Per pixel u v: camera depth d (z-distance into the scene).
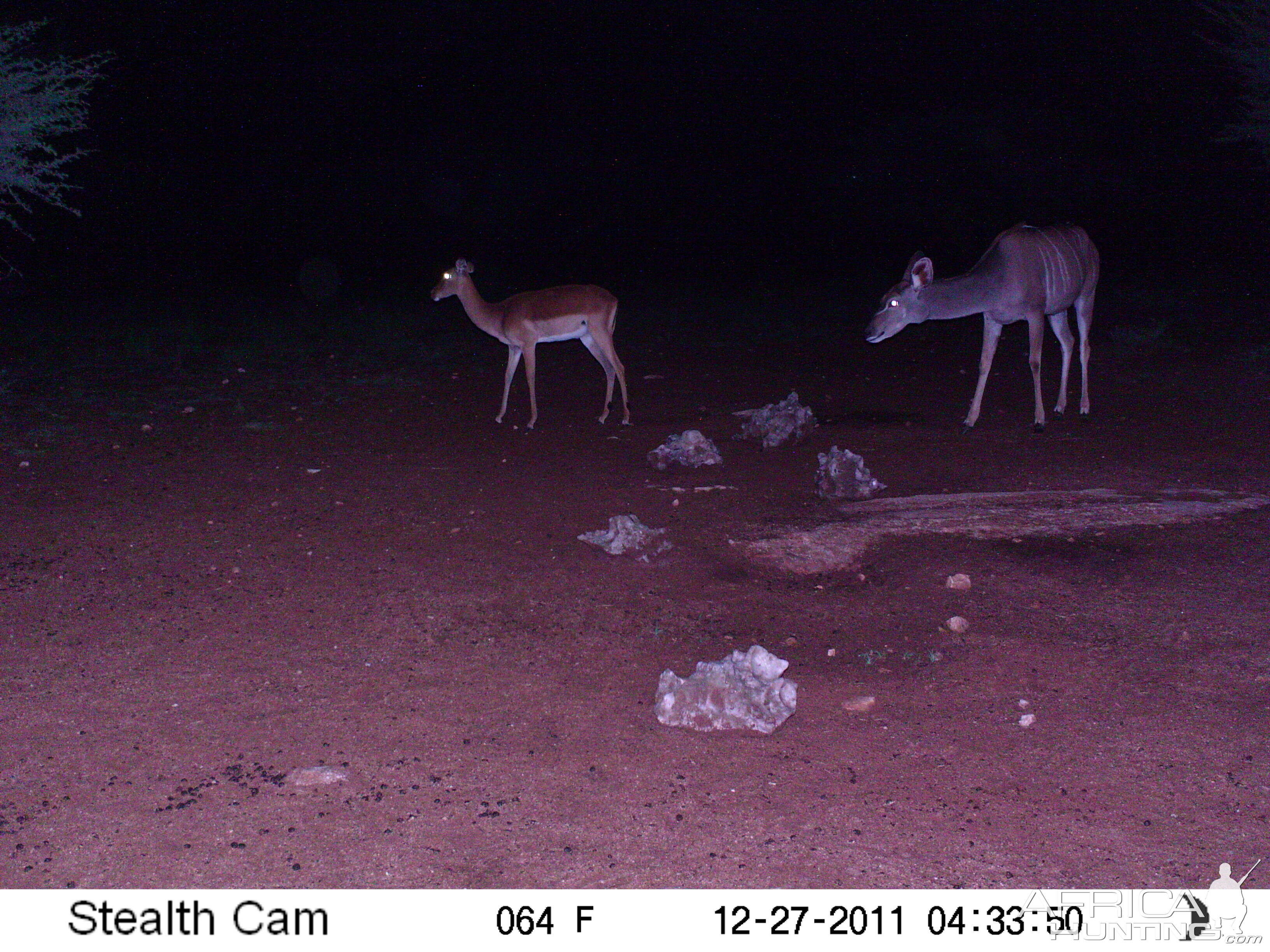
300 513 7.55
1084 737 5.34
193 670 5.89
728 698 5.48
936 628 6.23
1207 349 11.68
